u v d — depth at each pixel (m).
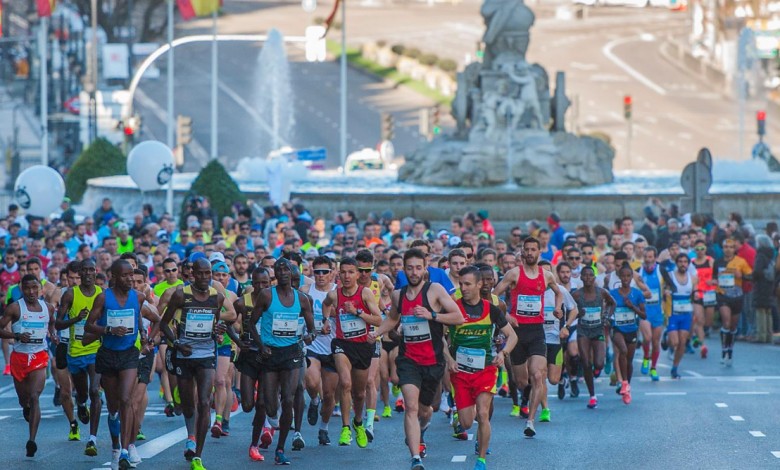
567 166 125.69
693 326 75.44
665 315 70.00
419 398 41.31
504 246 70.44
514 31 127.62
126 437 41.59
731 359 70.00
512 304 49.31
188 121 167.62
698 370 68.44
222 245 69.31
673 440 46.88
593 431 49.22
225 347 49.22
